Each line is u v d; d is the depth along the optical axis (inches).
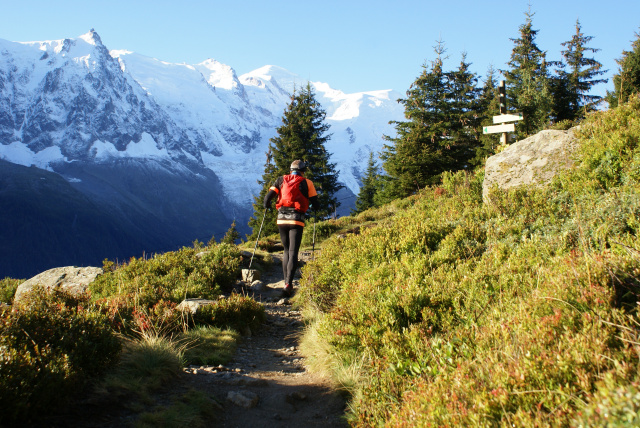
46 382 124.4
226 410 152.9
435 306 186.5
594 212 224.4
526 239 228.1
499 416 98.5
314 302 286.4
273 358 221.8
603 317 114.0
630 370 89.1
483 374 114.7
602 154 296.4
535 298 141.3
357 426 133.9
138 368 168.2
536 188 324.8
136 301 251.6
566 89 1457.9
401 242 288.8
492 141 1574.8
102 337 162.9
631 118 329.7
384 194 1660.9
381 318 187.2
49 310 169.5
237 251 534.0
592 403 83.0
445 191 626.5
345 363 181.8
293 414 154.5
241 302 275.4
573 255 168.9
